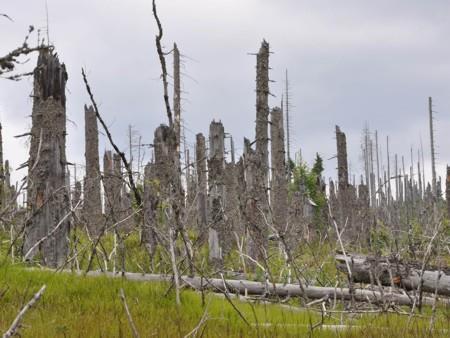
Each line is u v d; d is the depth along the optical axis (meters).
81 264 12.69
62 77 14.08
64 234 13.59
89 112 28.38
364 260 11.49
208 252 16.02
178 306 8.71
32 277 9.70
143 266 12.90
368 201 27.95
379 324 8.91
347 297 11.30
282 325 8.16
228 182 20.00
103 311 8.28
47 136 13.74
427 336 7.81
